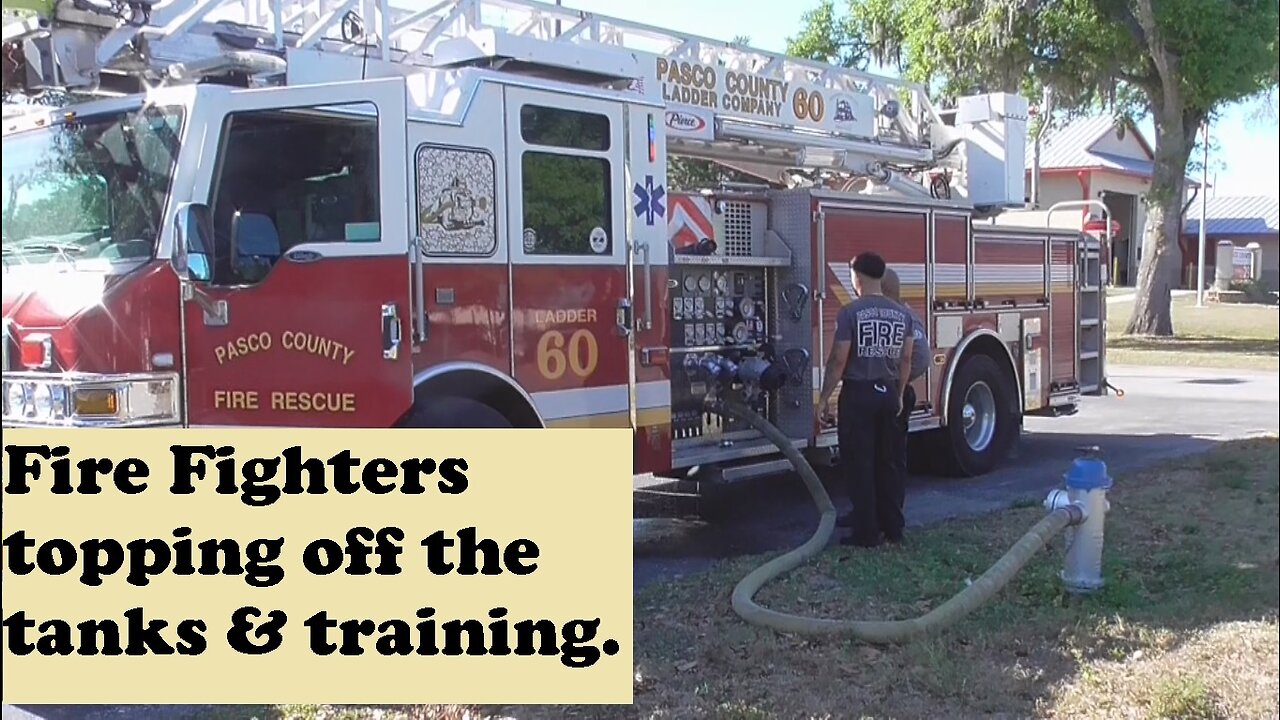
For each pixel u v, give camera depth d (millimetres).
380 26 6254
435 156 5453
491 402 5785
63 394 4812
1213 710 4047
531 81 5895
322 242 5062
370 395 5062
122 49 5574
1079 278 10781
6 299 5051
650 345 6512
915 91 10617
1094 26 20188
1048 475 9438
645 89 7543
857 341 6512
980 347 9531
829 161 9656
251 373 4941
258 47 6000
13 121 5422
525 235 5848
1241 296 34906
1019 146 10570
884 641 4871
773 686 4453
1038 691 4324
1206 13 19281
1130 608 5227
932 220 8812
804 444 7762
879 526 6684
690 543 7188
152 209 4953
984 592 5172
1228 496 7441
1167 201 22984
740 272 7586
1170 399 15055
